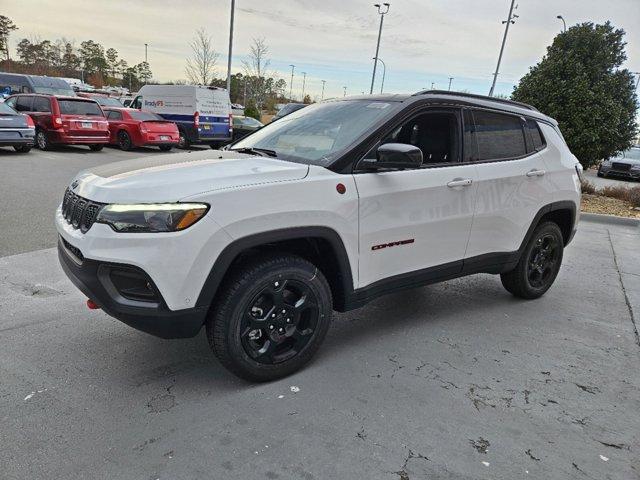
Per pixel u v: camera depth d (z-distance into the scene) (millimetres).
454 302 4703
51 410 2701
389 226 3322
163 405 2793
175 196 2559
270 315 2955
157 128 16891
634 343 3980
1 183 9039
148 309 2594
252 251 2967
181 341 3562
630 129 11898
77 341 3496
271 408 2805
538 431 2734
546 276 4855
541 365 3518
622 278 5832
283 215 2805
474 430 2707
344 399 2934
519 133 4320
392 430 2662
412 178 3420
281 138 3711
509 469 2418
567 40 11758
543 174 4398
